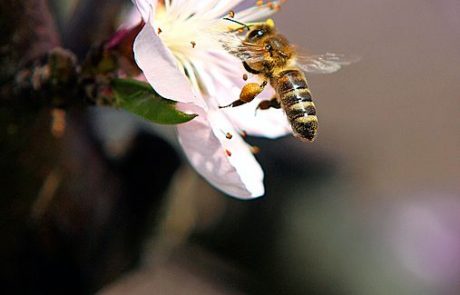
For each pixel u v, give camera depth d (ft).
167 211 0.61
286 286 0.67
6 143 0.55
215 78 0.52
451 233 0.79
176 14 0.51
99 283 0.60
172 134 0.61
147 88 0.48
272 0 0.57
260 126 0.52
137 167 0.60
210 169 0.49
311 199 0.67
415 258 0.77
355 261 0.68
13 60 0.53
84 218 0.59
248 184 0.50
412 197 0.84
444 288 0.77
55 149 0.57
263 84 0.51
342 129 1.10
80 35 0.56
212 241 0.66
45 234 0.58
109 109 0.60
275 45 0.52
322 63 0.54
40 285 0.58
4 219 0.57
